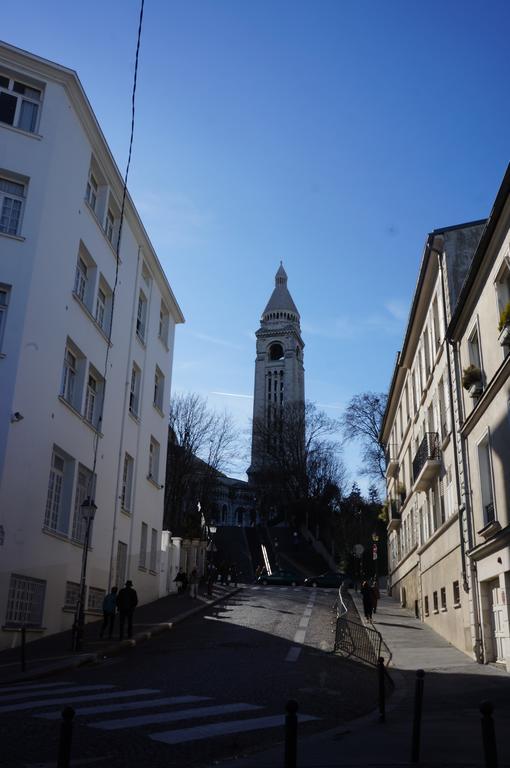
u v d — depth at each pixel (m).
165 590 34.06
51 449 19.67
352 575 60.28
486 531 16.69
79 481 22.05
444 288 21.27
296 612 28.08
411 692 12.64
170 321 34.75
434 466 23.31
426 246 21.95
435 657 17.92
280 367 131.50
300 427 81.75
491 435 16.61
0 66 20.20
